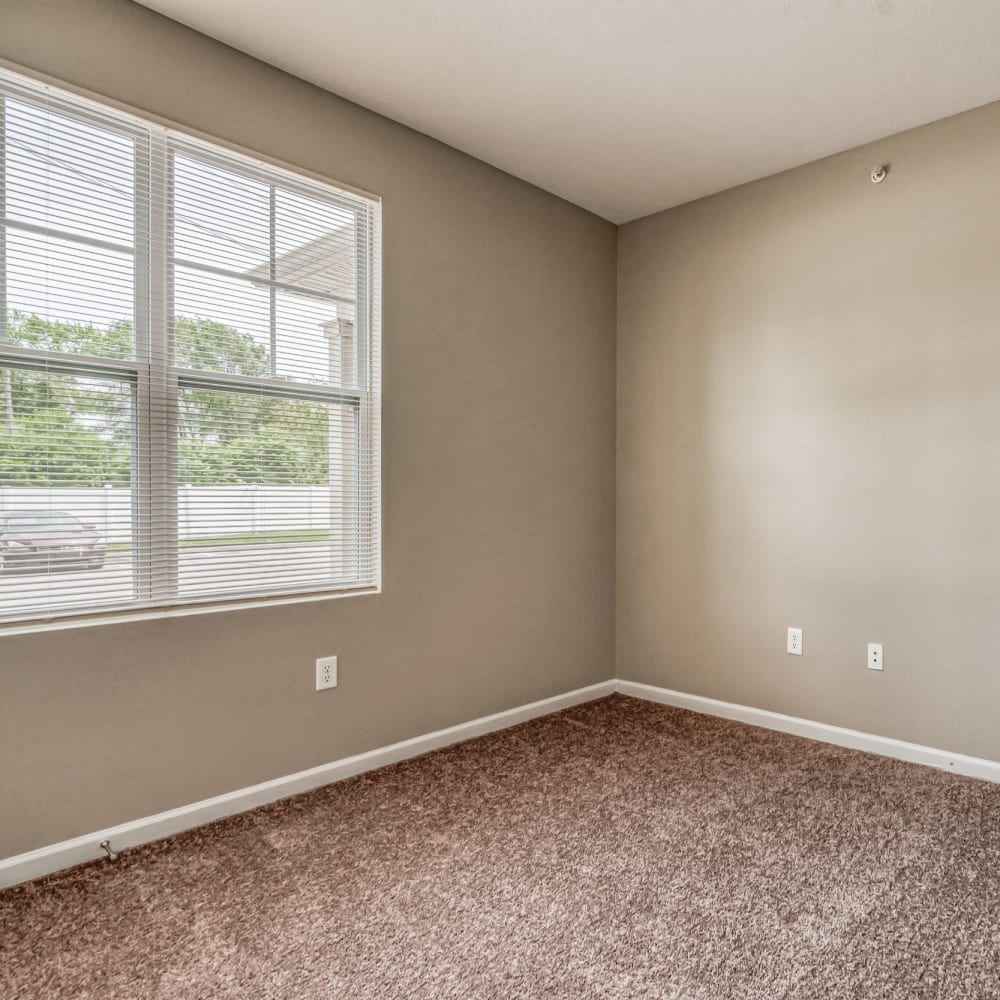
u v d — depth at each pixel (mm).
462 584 2895
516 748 2809
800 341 2975
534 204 3180
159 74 2037
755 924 1623
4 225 1799
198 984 1427
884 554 2738
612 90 2410
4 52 1778
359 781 2471
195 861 1914
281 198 2340
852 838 2043
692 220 3348
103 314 1963
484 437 2975
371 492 2609
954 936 1578
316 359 2447
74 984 1426
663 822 2148
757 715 3107
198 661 2133
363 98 2473
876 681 2760
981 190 2506
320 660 2426
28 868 1815
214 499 2199
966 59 2217
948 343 2580
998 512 2471
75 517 1925
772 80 2344
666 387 3451
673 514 3426
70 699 1892
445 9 1996
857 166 2811
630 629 3611
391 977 1445
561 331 3332
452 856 1938
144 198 2035
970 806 2262
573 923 1628
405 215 2662
